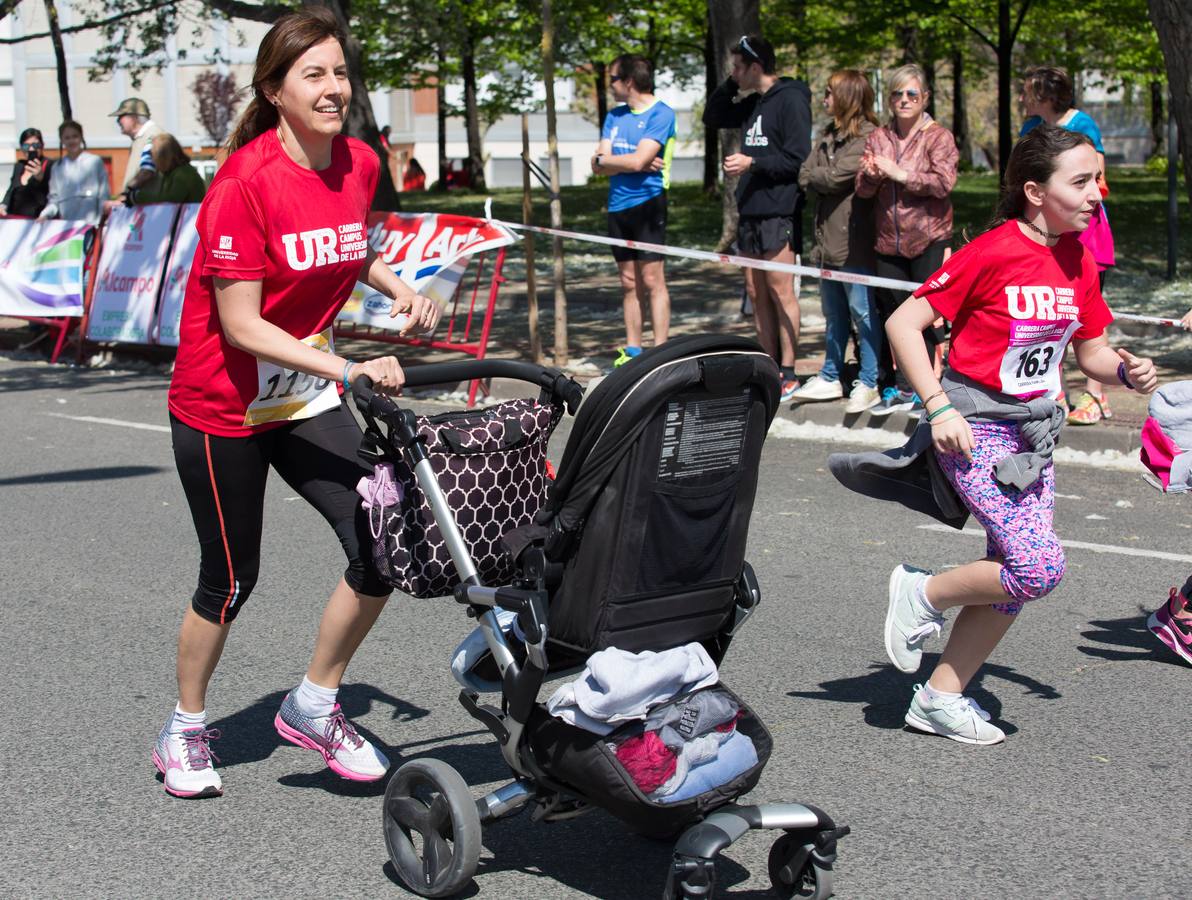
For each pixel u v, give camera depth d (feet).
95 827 12.82
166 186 41.68
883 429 29.84
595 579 10.66
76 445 30.55
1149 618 17.20
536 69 114.32
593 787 10.61
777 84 30.66
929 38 102.68
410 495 11.71
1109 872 11.81
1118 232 67.36
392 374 11.55
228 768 14.17
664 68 120.98
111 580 20.70
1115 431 27.91
